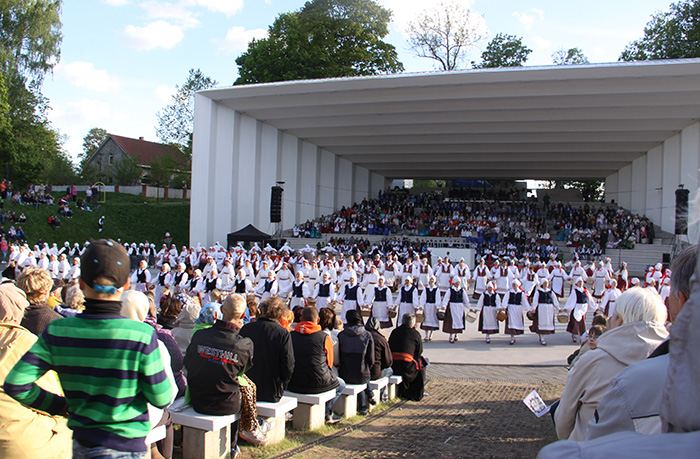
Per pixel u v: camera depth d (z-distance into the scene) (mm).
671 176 37688
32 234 36500
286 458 5426
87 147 85688
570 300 15164
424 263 24406
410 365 8688
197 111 35875
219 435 5148
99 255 2754
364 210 47531
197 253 28562
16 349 3471
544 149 43250
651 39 44000
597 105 32094
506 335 16172
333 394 6789
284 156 42688
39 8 42719
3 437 3256
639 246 36625
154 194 55531
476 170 53938
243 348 5141
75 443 2736
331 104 34750
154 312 6582
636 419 1597
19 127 50188
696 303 1177
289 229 43219
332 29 45156
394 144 44438
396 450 5895
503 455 5859
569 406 3027
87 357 2701
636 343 2836
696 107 31422
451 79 30266
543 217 44688
